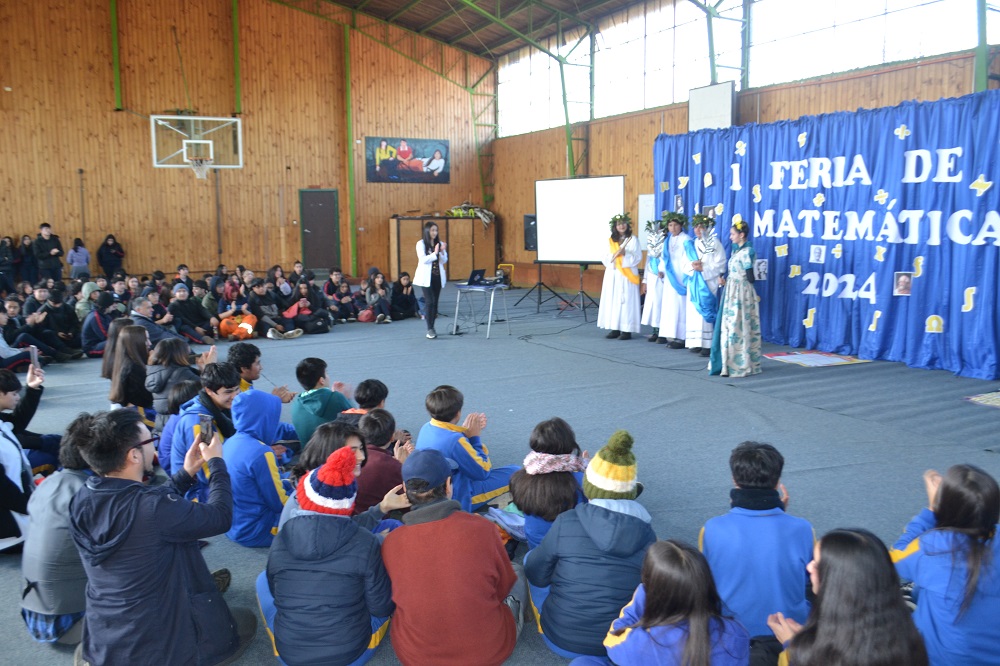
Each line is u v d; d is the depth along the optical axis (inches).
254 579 123.3
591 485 96.8
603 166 546.6
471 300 484.4
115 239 549.0
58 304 338.0
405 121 650.8
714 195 362.9
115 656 83.4
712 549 88.5
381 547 91.2
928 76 322.7
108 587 82.4
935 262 273.9
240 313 385.4
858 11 362.0
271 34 596.1
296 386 268.4
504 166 664.4
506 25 510.9
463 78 673.6
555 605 95.1
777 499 89.8
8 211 521.0
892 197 285.4
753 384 257.3
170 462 146.1
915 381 256.5
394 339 372.8
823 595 61.6
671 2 480.1
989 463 172.9
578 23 561.6
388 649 101.4
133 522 81.1
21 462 132.8
